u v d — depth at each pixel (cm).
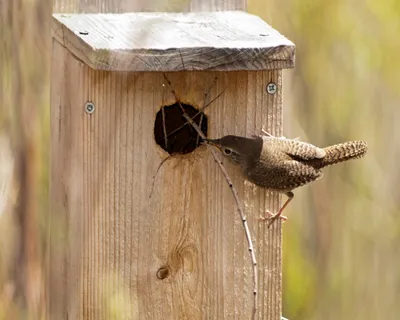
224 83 1035
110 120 1022
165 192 1044
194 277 1062
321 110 1431
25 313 1164
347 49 1442
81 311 1045
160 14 1125
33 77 1179
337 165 1476
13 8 1173
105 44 971
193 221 1055
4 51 1173
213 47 973
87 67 1012
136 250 1045
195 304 1066
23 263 1180
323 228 1452
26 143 1180
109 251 1041
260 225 1066
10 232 1178
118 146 1027
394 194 1473
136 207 1040
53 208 1114
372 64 1446
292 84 1433
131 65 962
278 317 1078
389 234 1466
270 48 984
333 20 1438
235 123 1045
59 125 1094
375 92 1454
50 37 1180
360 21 1449
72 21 1068
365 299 1443
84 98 1016
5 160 1167
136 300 1052
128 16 1107
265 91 1045
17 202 1180
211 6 1149
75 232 1048
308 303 1430
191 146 1085
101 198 1032
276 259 1072
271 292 1074
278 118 1055
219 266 1063
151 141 1032
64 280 1088
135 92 1021
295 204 1458
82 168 1026
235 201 1055
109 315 1043
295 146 1067
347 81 1446
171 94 1027
